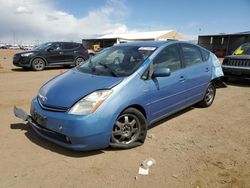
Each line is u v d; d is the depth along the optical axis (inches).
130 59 171.3
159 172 131.0
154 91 164.6
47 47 558.6
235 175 129.8
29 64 528.7
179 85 189.2
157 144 162.6
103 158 143.2
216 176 128.6
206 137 175.5
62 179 123.6
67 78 165.6
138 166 136.1
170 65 184.4
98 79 153.1
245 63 348.8
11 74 470.6
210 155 150.0
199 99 227.9
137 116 155.0
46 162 138.0
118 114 142.3
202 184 122.0
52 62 561.6
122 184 120.6
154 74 163.2
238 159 146.0
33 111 154.9
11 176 125.1
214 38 1524.4
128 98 146.4
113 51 192.9
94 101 136.1
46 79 408.5
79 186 118.6
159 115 176.9
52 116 138.6
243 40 1365.7
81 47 616.7
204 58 230.4
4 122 193.9
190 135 178.4
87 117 133.0
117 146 148.8
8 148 152.3
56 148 153.3
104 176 126.6
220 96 295.7
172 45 192.7
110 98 139.8
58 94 145.9
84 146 135.8
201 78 219.1
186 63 202.2
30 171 129.6
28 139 164.9
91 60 194.9
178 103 193.9
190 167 136.3
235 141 170.1
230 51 1414.9
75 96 139.7
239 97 291.6
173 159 144.3
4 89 316.8
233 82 395.9
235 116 221.5
